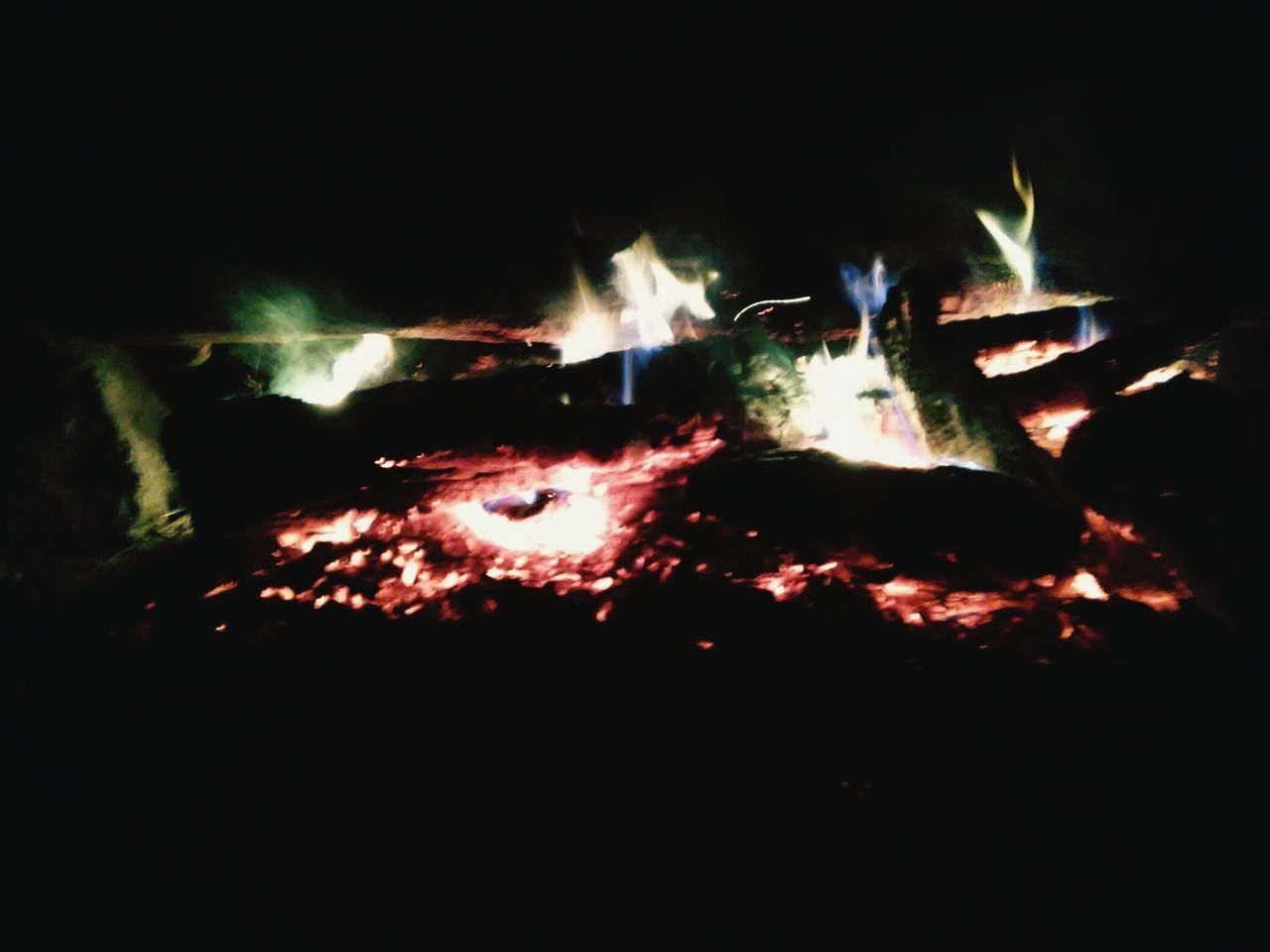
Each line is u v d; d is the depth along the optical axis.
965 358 4.05
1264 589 2.95
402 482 4.17
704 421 4.18
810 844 2.07
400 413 4.02
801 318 4.54
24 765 2.68
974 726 2.47
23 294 3.90
